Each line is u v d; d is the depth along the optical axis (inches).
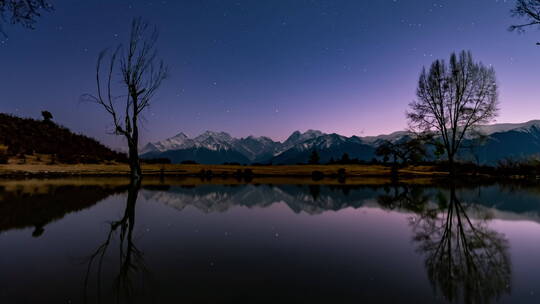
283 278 148.3
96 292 129.7
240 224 294.5
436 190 725.3
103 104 996.6
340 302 121.5
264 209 402.3
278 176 1424.7
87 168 1382.9
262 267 164.6
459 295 130.7
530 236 247.4
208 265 167.3
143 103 1068.5
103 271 156.7
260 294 128.6
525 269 165.3
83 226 277.0
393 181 1117.7
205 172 1433.3
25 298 123.5
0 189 613.9
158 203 448.1
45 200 453.1
